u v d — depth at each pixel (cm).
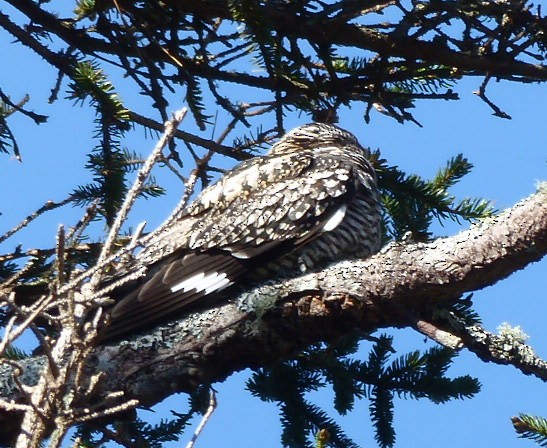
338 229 1095
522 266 872
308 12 1111
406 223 1144
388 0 1134
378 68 1154
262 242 1070
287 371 1105
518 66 1164
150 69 1095
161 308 996
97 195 1058
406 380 1104
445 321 898
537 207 862
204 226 1072
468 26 1150
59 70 1105
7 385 874
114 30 1133
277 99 1119
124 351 919
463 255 878
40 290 1048
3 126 1091
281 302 927
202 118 1102
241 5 1030
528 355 880
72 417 695
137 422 1042
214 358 933
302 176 1114
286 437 1095
